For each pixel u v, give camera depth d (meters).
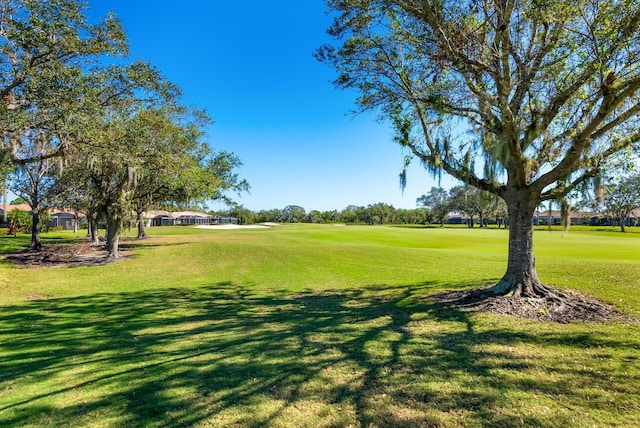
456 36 7.12
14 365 4.82
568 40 6.77
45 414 3.50
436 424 3.24
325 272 13.70
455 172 8.60
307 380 4.20
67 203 22.39
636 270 10.73
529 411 3.43
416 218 83.75
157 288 11.29
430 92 8.17
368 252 18.56
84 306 8.83
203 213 89.69
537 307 7.31
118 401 3.75
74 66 11.70
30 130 11.83
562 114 8.09
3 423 3.34
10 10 10.48
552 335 5.73
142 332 6.46
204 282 12.25
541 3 6.16
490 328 6.23
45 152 13.70
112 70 12.74
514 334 5.85
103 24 11.91
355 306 8.41
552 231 43.53
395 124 8.94
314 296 9.77
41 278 13.27
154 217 65.94
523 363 4.61
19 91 11.12
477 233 35.81
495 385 3.98
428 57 8.16
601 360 4.65
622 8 6.00
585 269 11.27
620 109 7.42
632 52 6.31
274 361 4.85
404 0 7.57
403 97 8.84
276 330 6.48
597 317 6.67
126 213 18.42
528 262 8.09
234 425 3.27
